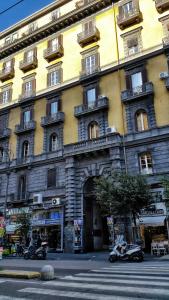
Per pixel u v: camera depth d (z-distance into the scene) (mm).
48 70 35531
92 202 28344
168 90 25766
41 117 33438
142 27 29484
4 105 38438
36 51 37719
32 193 31000
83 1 35719
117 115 27875
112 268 13414
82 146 27688
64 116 31656
